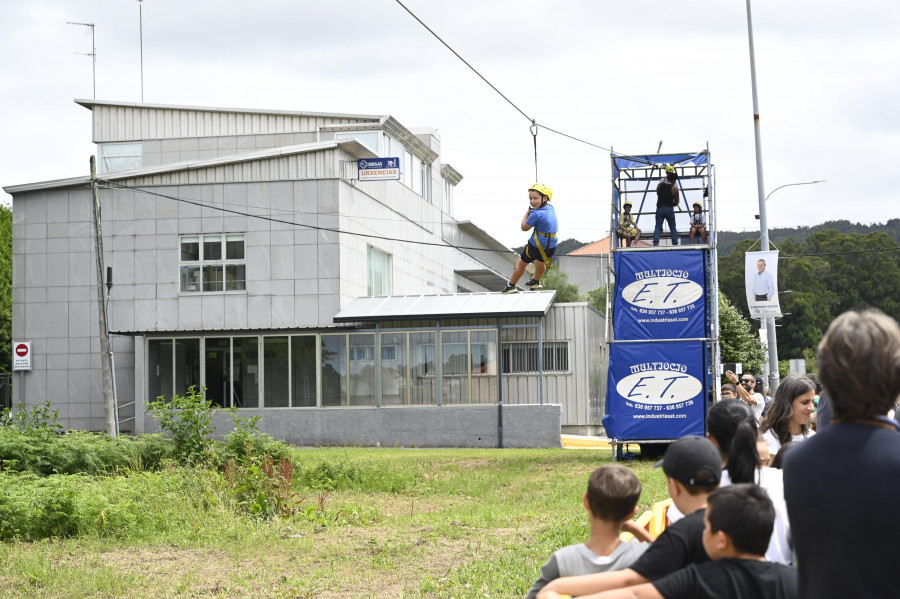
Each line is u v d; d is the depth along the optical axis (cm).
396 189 3950
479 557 1003
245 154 3362
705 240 2472
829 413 623
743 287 8819
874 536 300
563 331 3431
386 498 1697
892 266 9206
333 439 3209
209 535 1185
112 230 3400
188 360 3300
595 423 3606
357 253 3462
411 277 4112
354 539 1161
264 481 1402
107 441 1806
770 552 479
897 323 322
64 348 3403
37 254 3428
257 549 1091
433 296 3338
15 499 1241
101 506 1255
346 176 3419
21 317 3428
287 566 995
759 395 1464
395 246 3888
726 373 1474
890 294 9194
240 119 4200
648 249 2386
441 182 4738
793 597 341
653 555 386
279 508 1363
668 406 2327
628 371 2352
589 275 7900
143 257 3378
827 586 308
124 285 3384
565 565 436
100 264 2775
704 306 2361
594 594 365
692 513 402
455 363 3203
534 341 3422
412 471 2041
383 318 3184
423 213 4334
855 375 312
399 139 4112
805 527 315
